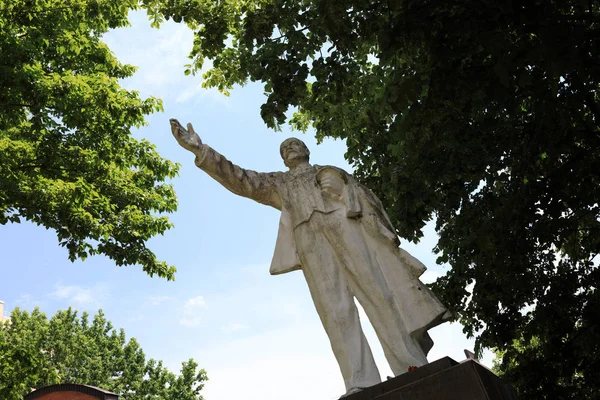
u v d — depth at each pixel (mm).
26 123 16578
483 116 11516
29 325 34875
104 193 18031
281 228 7633
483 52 9180
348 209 7234
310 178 7699
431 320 6750
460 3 8797
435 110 9320
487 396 5344
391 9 9344
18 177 15516
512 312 13125
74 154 16219
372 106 14672
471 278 14305
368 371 6758
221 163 7684
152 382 36188
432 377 5629
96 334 37750
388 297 6930
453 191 13930
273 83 12586
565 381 13594
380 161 15453
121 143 17406
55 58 17344
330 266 7223
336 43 11977
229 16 13555
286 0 12664
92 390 22250
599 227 12617
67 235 16750
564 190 11164
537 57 7945
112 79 16344
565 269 13406
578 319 13281
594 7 10531
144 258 17938
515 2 8164
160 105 16422
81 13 16016
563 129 10492
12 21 15133
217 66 14367
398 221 14094
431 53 8734
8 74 14141
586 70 8312
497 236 12234
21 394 18000
